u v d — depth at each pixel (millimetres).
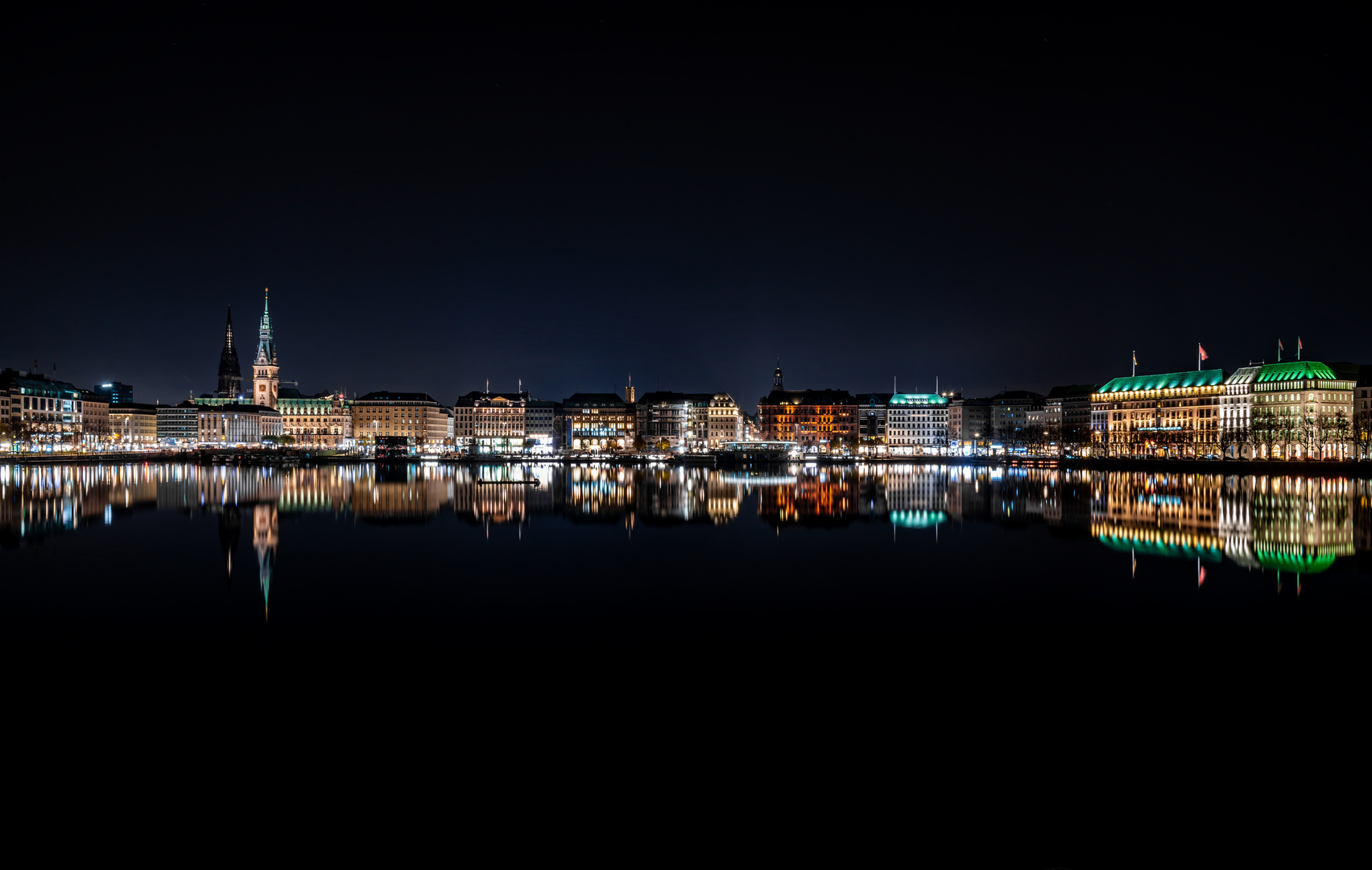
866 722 22156
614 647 29297
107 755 20094
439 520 72625
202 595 38312
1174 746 20641
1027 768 19438
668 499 96938
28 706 23391
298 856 15859
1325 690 24750
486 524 69375
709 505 88938
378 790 18328
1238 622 33125
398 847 16141
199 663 27391
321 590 39500
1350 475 151750
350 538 60125
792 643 29844
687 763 19641
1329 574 44000
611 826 16828
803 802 17844
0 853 15898
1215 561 49156
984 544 57094
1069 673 26406
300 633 31172
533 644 29594
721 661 27562
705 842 16312
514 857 15820
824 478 147500
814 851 16047
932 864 15617
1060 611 34906
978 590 39812
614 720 22250
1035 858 15820
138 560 49531
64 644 29688
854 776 19016
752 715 22688
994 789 18422
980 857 15844
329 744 20719
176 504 88750
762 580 42531
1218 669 26766
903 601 37062
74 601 37031
